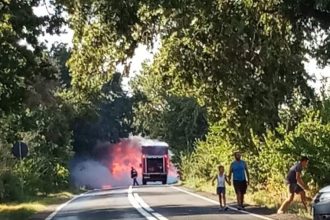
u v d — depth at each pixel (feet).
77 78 92.22
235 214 72.95
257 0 75.10
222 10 78.64
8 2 88.94
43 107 173.37
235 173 81.71
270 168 98.27
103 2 76.89
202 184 161.48
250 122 109.09
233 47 90.33
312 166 80.89
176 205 93.50
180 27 86.07
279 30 82.38
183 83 103.04
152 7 74.28
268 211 75.56
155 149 236.43
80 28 87.51
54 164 183.42
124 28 78.64
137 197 119.44
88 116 216.95
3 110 92.32
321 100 95.04
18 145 107.76
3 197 119.24
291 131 94.43
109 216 77.77
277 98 103.60
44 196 143.13
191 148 223.51
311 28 72.18
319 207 51.26
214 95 106.22
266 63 95.86
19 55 89.92
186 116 228.22
